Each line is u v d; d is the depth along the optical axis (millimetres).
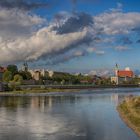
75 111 88812
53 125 62969
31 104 116438
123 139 49062
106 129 57531
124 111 81438
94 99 143625
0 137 51156
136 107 84062
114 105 108688
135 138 49594
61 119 71875
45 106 106812
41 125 63156
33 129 58375
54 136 51969
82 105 109875
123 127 59469
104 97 159375
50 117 75688
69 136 51812
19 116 78000
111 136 51344
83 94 199500
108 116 76125
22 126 61844
